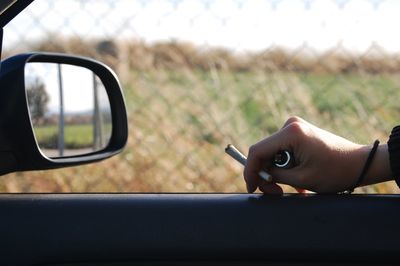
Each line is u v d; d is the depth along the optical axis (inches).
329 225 44.4
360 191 130.6
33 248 44.6
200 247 44.6
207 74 189.5
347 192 46.8
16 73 43.9
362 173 44.7
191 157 155.5
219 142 161.6
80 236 44.9
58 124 54.2
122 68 181.0
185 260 44.8
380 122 159.8
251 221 44.8
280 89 175.9
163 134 161.9
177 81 185.2
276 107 169.8
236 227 44.8
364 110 162.7
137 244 44.8
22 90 43.9
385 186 130.5
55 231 44.9
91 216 45.2
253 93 177.5
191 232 44.8
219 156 156.4
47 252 44.6
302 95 172.2
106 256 44.8
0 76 44.0
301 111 167.3
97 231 44.9
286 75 184.4
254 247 44.4
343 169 45.0
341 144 45.5
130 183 148.6
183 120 169.3
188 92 180.1
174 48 188.5
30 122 44.0
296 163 45.4
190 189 150.3
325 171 44.9
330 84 181.9
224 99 178.1
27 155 44.3
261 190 47.2
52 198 46.1
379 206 44.8
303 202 45.3
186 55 189.5
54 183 141.7
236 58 189.8
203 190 150.7
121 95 58.8
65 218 45.1
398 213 44.5
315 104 174.1
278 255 44.4
